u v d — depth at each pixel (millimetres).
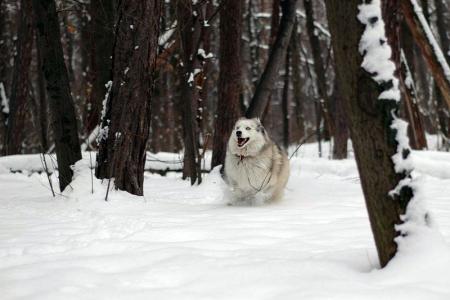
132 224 5117
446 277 2963
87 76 16359
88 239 4555
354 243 4148
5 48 20266
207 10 12219
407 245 3123
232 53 11297
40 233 4816
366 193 3213
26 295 2955
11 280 3244
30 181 11125
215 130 11516
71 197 6855
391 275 3051
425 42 7641
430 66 7754
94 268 3514
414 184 3109
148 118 7426
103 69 10180
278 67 11742
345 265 3418
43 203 6938
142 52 7082
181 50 9750
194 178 10016
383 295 2797
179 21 9578
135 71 7113
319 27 20859
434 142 20328
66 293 2941
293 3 11648
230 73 11320
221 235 4586
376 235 3244
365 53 3029
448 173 10695
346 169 12445
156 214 5988
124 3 7090
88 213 5969
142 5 7008
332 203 7211
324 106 19688
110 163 7281
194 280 3168
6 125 16297
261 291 2932
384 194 3123
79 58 26500
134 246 4164
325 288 2936
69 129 7613
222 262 3535
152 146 21891
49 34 7395
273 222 5266
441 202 7055
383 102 3025
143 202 6969
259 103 11695
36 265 3572
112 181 7215
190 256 3682
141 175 7523
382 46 3025
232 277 3193
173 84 22672
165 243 4230
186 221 5418
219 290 2967
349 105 3143
